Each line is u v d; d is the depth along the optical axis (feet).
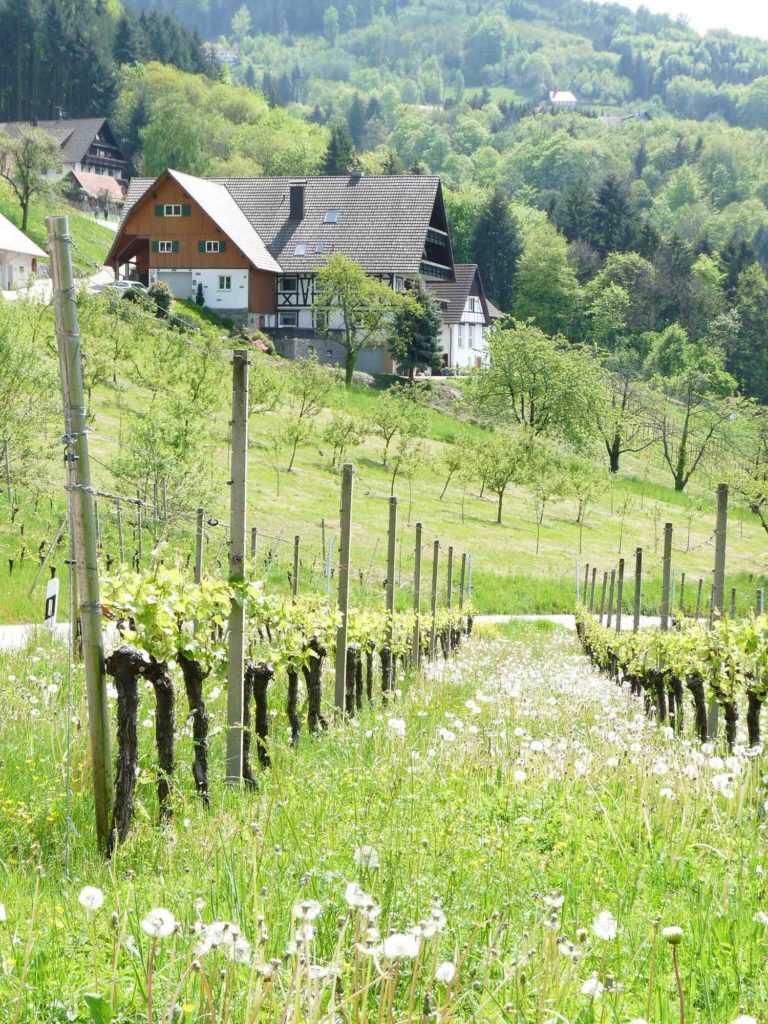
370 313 267.80
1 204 366.43
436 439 231.91
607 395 281.95
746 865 22.07
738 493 231.30
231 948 11.83
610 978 14.23
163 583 32.17
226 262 292.61
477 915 17.84
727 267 512.22
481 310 370.12
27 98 625.00
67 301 27.07
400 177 320.50
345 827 21.47
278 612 43.06
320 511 155.94
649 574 166.50
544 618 130.82
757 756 32.12
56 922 16.56
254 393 179.32
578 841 22.88
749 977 17.01
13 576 88.69
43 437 132.67
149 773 29.76
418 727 38.73
